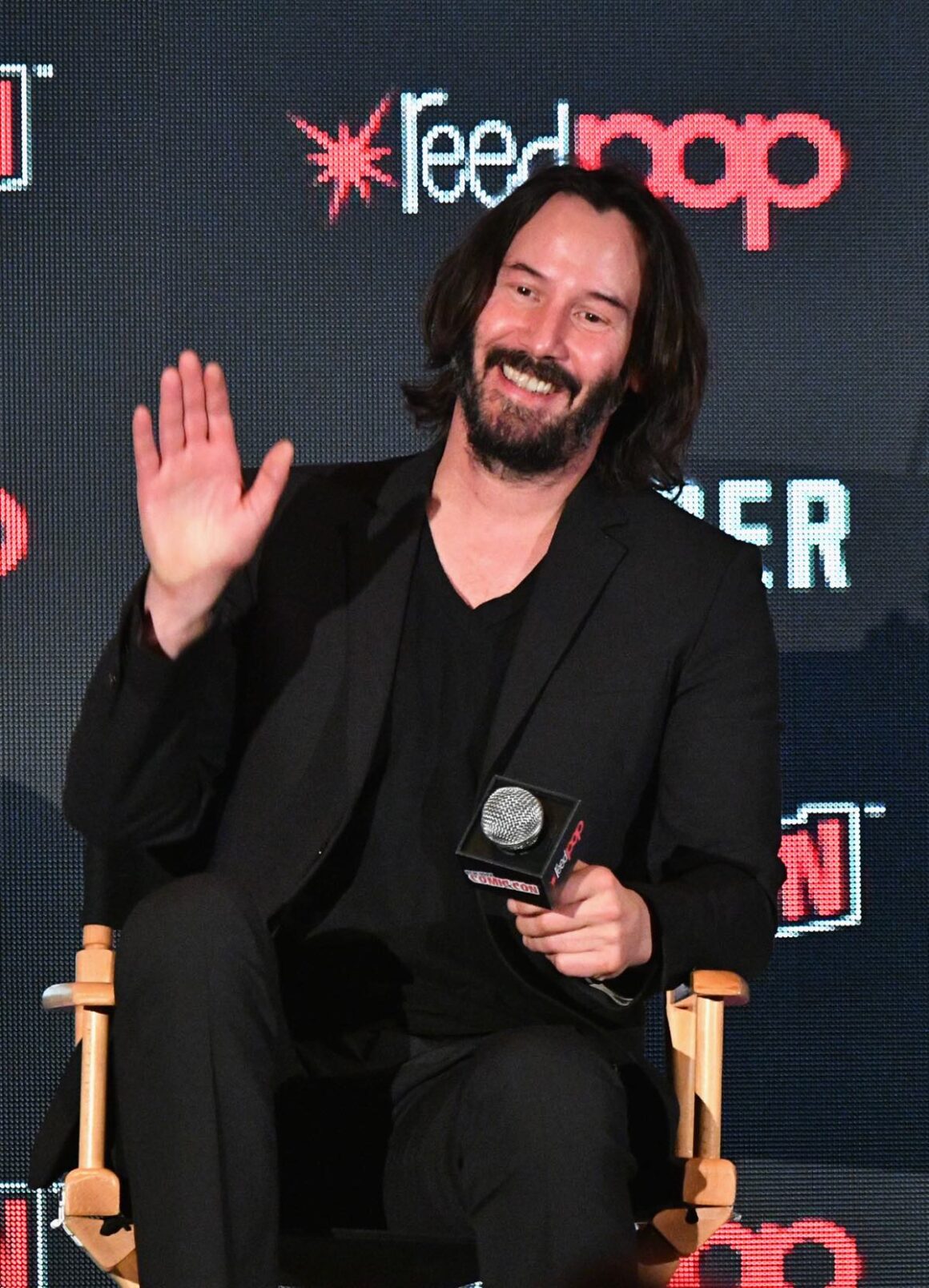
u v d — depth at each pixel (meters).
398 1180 7.26
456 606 8.23
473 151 12.01
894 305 12.12
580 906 6.66
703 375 8.97
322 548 8.29
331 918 7.91
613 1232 6.17
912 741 11.95
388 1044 7.82
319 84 11.96
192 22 11.92
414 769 8.01
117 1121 6.94
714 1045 7.68
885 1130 11.74
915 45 12.18
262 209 11.92
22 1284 11.26
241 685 8.16
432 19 12.00
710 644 8.20
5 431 11.76
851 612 12.00
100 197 11.86
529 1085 6.29
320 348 11.92
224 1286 6.16
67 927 11.56
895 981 11.81
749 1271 11.66
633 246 8.46
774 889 7.81
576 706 8.02
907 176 12.16
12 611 11.69
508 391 8.22
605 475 8.70
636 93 12.08
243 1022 6.42
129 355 11.83
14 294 11.80
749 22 12.12
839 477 12.05
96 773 7.22
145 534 7.02
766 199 12.11
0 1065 11.46
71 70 11.86
